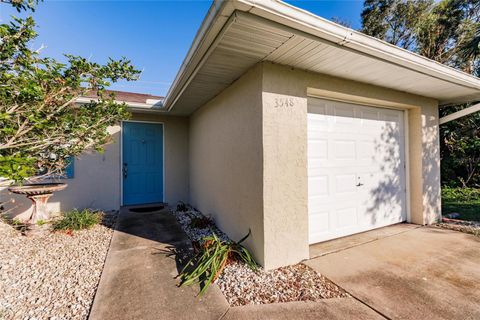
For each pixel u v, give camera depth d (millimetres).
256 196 2504
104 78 2586
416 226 3809
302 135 2592
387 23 10375
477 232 3389
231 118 3172
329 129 3170
